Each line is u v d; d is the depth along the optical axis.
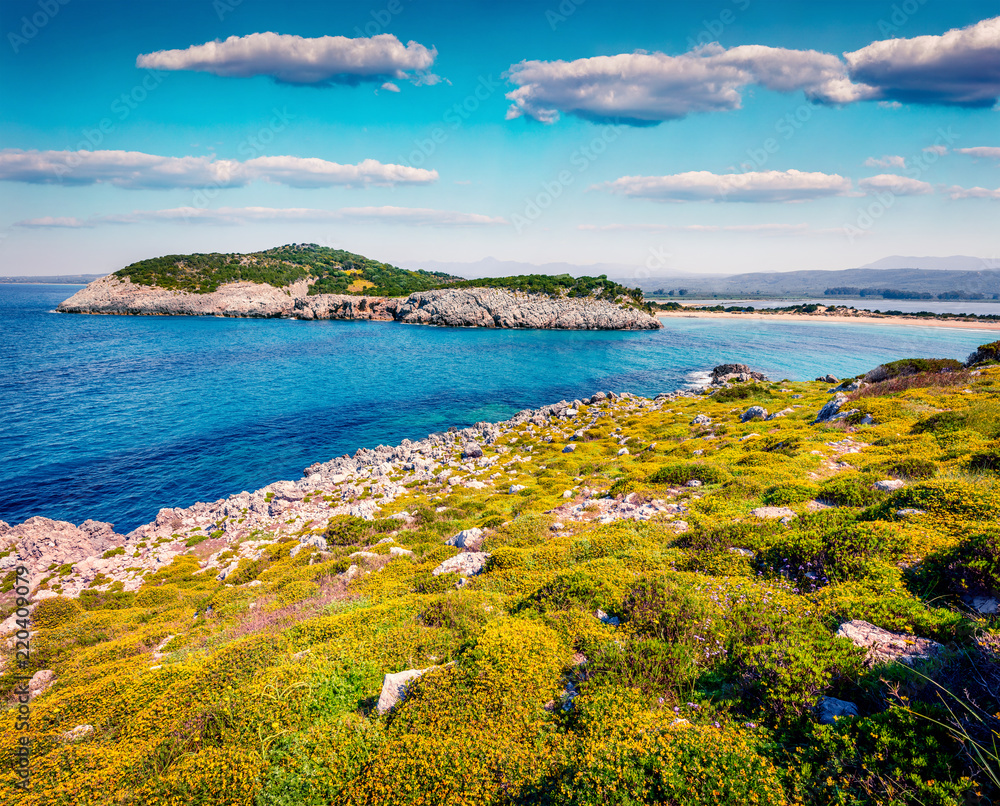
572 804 5.06
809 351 117.88
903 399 27.53
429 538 22.33
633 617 8.80
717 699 6.48
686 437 35.75
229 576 21.86
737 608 8.02
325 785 6.54
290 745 7.34
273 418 62.47
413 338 149.50
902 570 8.55
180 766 7.33
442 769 6.15
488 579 13.48
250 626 14.84
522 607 10.88
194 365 96.69
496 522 21.44
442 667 8.55
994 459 13.66
